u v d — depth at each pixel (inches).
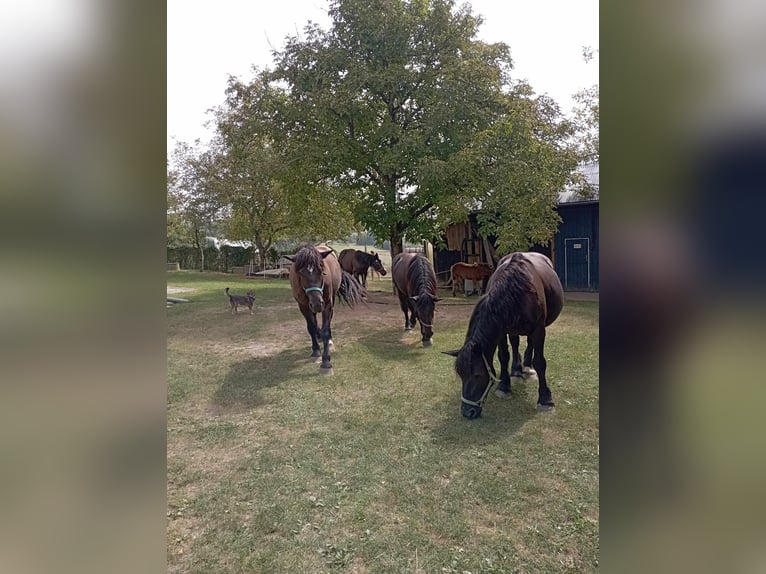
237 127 411.2
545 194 291.9
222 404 138.6
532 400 134.5
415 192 357.4
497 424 118.6
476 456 102.3
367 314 302.7
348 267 424.2
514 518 80.9
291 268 181.6
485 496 87.4
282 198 525.7
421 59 345.7
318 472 98.0
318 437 114.7
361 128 350.3
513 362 154.1
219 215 654.5
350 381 159.0
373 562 71.2
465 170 311.0
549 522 79.5
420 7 344.8
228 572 69.9
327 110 325.4
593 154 369.1
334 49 334.0
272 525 80.6
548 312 129.0
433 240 420.5
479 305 119.5
